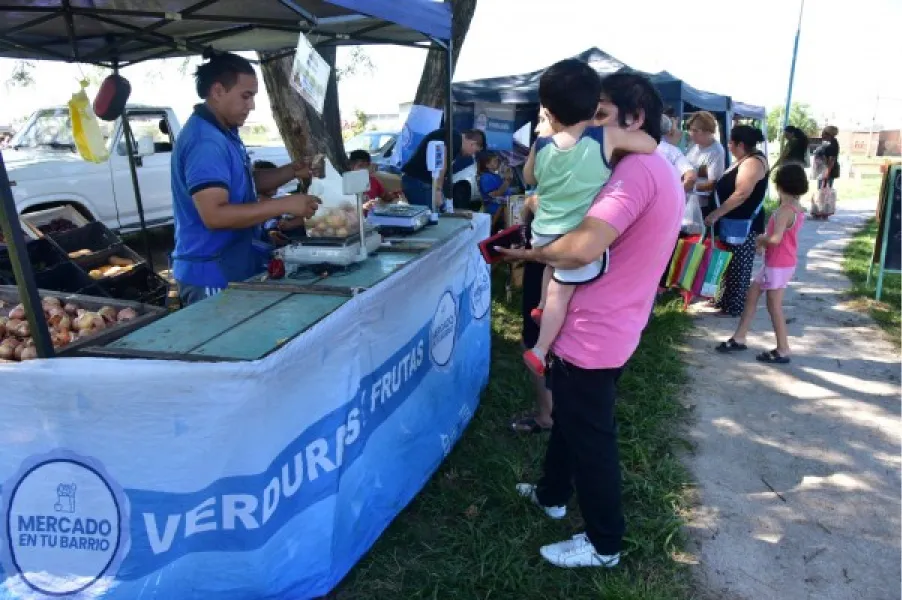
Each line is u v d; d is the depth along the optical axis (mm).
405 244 2984
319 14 3535
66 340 2297
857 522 2881
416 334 2820
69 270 3928
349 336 2180
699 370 4621
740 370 4617
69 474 1755
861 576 2541
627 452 3393
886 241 6215
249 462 1827
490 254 2723
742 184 5293
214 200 2457
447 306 3219
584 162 2004
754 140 5324
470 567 2562
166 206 9008
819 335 5359
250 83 2639
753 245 5703
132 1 3139
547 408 3557
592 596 2420
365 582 2455
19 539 1812
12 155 8219
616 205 1981
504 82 10055
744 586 2486
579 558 2545
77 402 1676
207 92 2605
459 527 2805
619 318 2154
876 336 5336
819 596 2434
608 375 2230
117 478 1750
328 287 2336
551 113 2057
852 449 3518
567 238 2047
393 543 2693
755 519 2904
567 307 2207
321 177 3031
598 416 2271
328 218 2641
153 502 1773
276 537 1982
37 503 1782
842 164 24250
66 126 8508
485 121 10594
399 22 3129
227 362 1693
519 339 5172
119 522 1786
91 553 1812
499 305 6004
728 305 5859
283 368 1822
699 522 2881
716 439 3629
